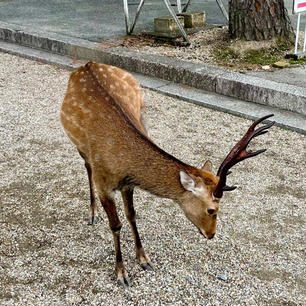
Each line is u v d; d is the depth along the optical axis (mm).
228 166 1922
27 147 3533
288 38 4949
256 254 2432
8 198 2932
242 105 4016
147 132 2635
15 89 4645
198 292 2215
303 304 2137
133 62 4809
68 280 2303
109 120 2164
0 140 3637
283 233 2574
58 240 2574
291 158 3283
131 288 2250
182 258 2422
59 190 3012
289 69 4434
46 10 7555
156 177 2068
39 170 3229
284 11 4906
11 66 5309
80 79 2400
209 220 2039
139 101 2572
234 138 3557
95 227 2674
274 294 2191
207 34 5477
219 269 2344
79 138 2297
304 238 2533
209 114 3965
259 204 2814
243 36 4961
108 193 2191
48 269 2371
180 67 4473
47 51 5664
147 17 6594
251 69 4477
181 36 5371
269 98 3941
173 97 4301
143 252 2379
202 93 4297
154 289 2240
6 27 6211
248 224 2650
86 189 3020
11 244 2547
